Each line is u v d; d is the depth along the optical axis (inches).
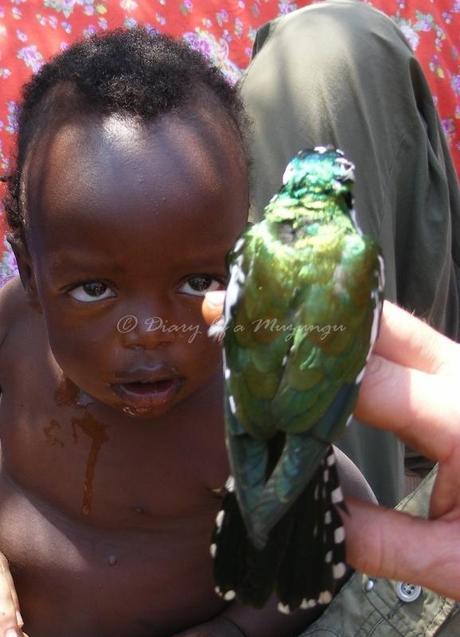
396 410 22.2
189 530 28.3
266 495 20.6
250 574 21.6
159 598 28.3
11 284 30.5
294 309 22.1
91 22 44.6
